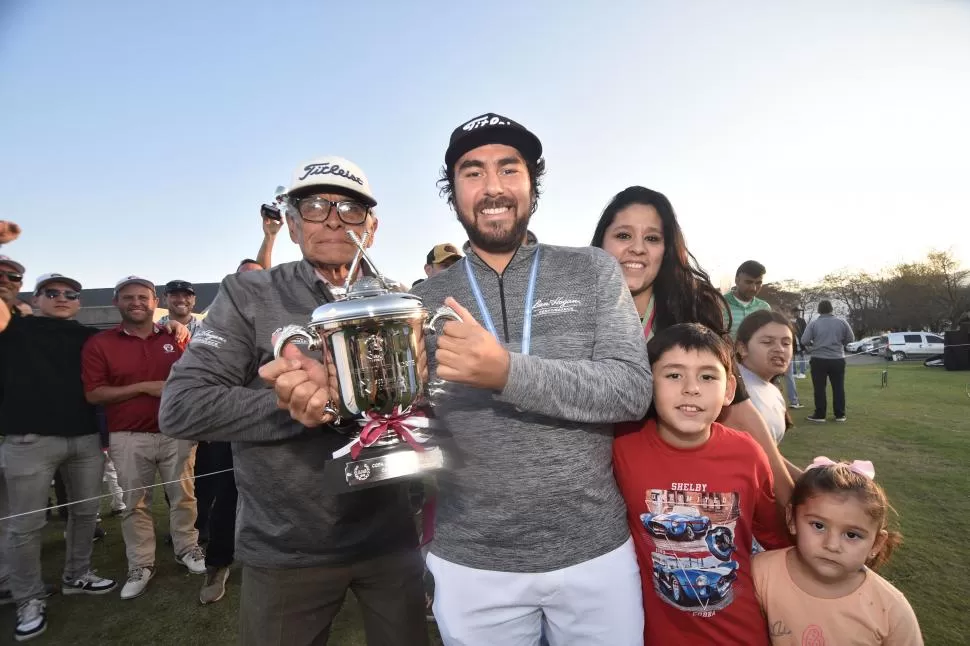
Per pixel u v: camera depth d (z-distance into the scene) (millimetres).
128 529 3500
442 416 1562
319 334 1396
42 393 3297
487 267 1698
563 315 1557
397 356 1408
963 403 9367
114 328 3723
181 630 3025
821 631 1673
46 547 3988
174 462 3775
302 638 1749
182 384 1588
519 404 1241
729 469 1682
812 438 6836
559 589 1465
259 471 1703
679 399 1644
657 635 1692
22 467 3201
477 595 1489
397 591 1861
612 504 1584
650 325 2312
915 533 3752
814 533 1683
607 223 2328
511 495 1458
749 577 1733
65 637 2980
